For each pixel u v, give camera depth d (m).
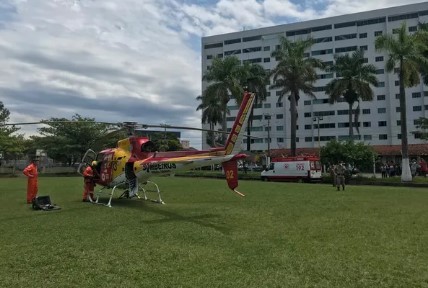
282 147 88.88
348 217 10.98
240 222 10.08
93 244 7.54
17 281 5.45
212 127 63.50
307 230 9.03
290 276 5.68
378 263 6.35
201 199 15.76
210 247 7.36
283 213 11.67
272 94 90.69
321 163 37.84
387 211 12.28
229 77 44.59
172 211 12.00
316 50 88.69
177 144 61.56
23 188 22.44
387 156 63.53
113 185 14.44
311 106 86.94
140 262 6.35
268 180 37.34
